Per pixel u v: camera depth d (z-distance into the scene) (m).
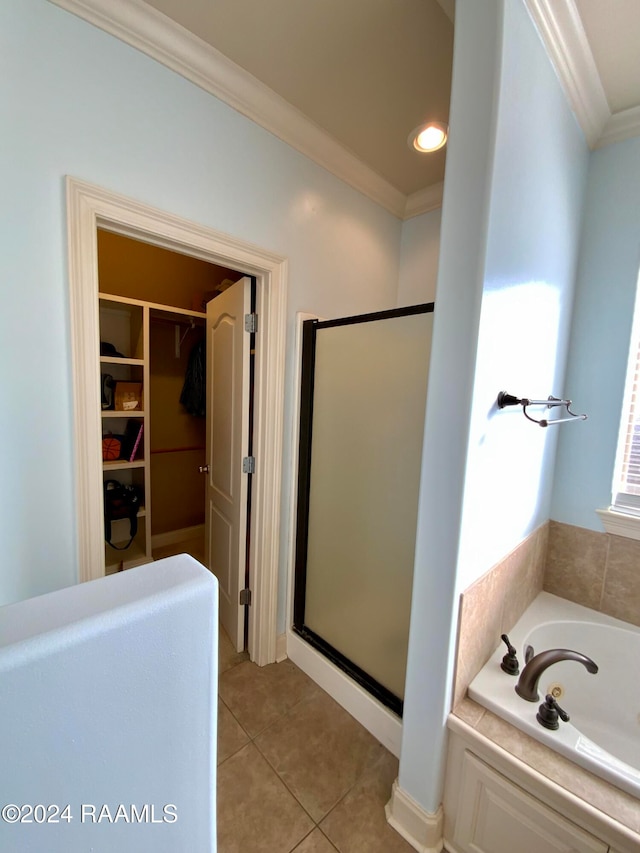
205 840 0.55
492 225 0.94
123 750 0.44
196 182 1.37
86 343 1.13
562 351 1.64
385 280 2.25
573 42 1.14
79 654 0.39
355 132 1.69
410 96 1.49
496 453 1.17
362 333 1.59
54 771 0.39
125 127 1.18
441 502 1.05
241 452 1.88
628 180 1.57
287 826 1.21
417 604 1.12
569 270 1.58
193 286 3.12
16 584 1.07
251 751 1.46
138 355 2.62
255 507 1.86
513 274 1.10
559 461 1.79
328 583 1.84
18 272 1.01
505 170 0.96
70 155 1.08
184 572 0.51
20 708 0.35
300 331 1.81
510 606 1.46
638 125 1.51
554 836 0.94
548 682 1.51
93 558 1.19
